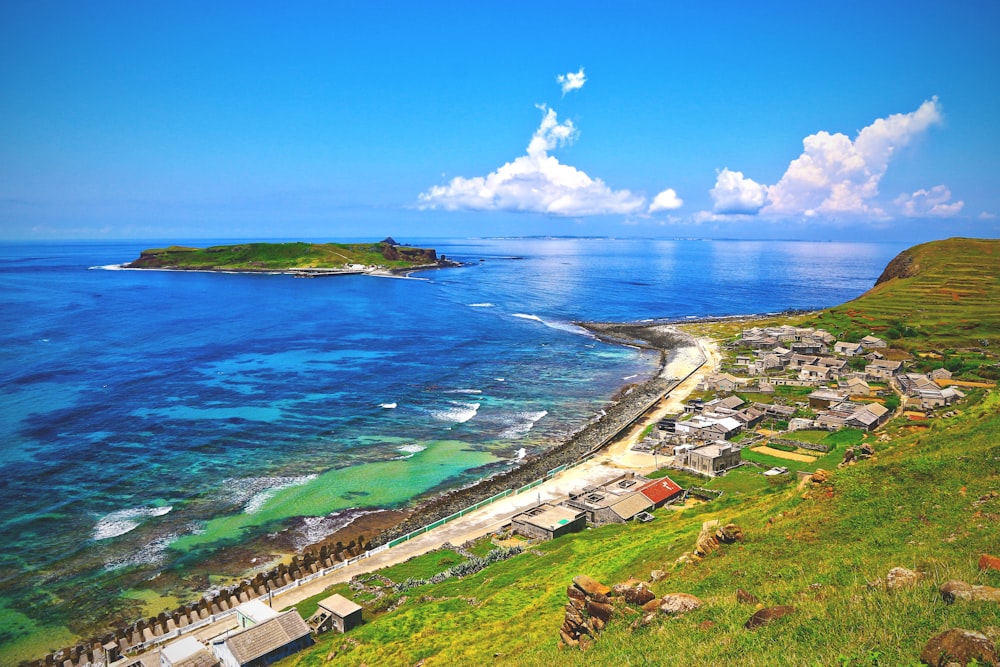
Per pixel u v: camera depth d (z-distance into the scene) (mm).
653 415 115250
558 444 100312
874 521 33031
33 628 54281
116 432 100375
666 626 23625
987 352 148625
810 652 17938
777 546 33406
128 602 58125
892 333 169375
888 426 93250
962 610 17641
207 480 84188
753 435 101062
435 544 67938
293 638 48750
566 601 38156
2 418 105125
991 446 38969
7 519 72062
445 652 35219
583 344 182250
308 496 80562
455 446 98875
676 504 73812
